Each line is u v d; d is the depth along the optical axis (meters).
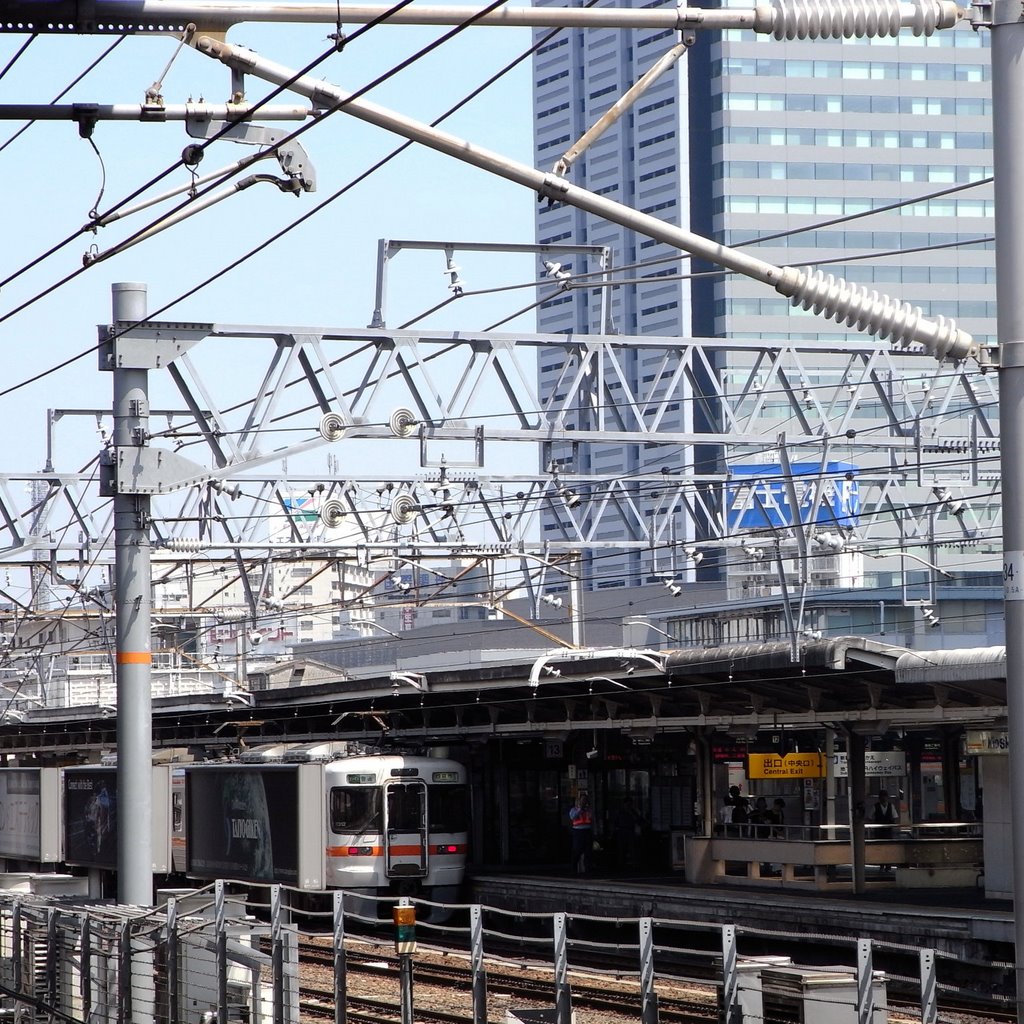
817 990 43.75
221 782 118.50
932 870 93.69
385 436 66.06
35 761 195.00
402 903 55.66
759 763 98.31
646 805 115.19
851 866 94.94
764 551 106.44
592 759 120.06
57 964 62.66
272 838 110.00
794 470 156.75
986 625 176.12
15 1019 62.66
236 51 32.31
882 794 101.12
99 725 156.50
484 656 174.62
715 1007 62.75
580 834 110.81
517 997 77.19
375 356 65.81
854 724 89.25
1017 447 30.88
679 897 91.44
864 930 79.31
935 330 32.03
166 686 191.50
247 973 52.66
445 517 93.81
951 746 98.06
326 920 110.31
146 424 62.38
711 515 90.88
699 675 89.75
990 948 72.81
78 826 131.88
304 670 191.88
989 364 31.12
